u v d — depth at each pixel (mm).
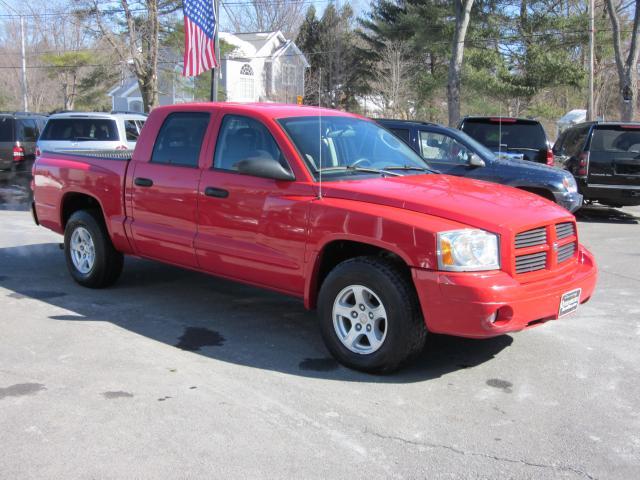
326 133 5488
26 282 7105
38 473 3332
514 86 30359
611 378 4707
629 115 24266
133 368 4715
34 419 3910
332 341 4812
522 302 4316
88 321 5781
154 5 29766
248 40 43281
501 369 4840
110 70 34281
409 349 4508
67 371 4637
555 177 9883
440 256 4254
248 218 5258
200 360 4914
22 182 16047
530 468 3469
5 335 5367
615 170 12648
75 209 7199
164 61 32188
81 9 30203
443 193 4840
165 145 6035
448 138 10273
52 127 13445
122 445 3621
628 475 3420
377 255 4715
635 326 5910
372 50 45781
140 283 7145
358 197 4742
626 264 8656
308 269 4922
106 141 13156
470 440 3756
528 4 31938
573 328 5824
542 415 4094
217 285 7141
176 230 5840
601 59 36969
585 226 12219
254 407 4125
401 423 3947
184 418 3951
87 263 6855
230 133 5555
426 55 42031
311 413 4055
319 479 3328
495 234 4355
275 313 6168
